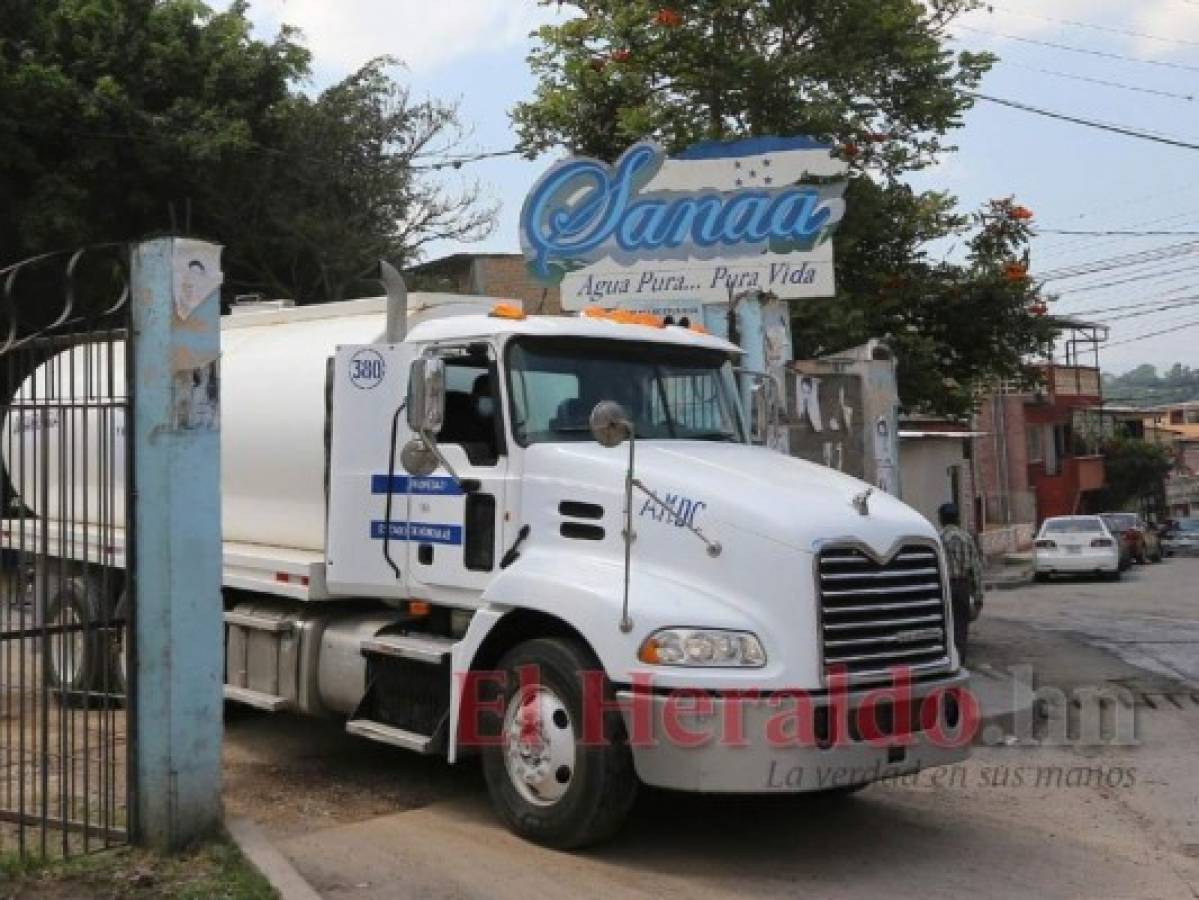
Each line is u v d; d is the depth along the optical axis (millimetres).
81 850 6047
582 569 6492
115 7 19000
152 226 19141
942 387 14883
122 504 7621
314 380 8570
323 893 5777
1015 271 14531
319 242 22172
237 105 19500
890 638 6316
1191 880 6184
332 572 7859
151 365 6035
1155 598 21938
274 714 9898
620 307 11836
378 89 24859
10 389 6840
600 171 11945
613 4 15055
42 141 17797
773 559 6094
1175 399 112562
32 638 7141
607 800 6215
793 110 14203
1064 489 48344
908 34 14352
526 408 7070
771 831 6953
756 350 11195
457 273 31438
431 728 7188
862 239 14391
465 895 5785
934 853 6590
